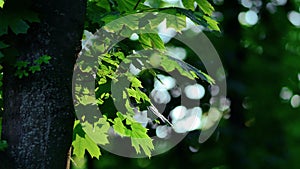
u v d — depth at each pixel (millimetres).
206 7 5574
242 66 14172
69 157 4648
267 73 15086
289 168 14828
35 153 4434
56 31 4605
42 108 4488
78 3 4719
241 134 13891
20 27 4477
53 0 4633
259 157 14250
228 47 14062
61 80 4566
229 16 14180
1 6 4586
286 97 17266
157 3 8180
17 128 4469
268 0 15367
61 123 4531
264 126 14797
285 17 15703
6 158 4410
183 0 5684
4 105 4605
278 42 15781
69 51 4633
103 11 5648
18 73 4496
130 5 5613
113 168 14398
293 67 16781
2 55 4430
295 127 17016
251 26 15508
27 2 4605
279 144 14773
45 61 4492
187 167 13703
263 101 14906
